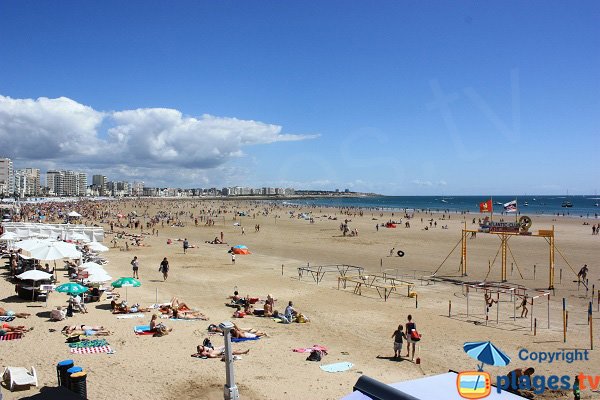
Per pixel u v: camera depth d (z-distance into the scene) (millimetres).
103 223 93125
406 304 26938
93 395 13375
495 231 35344
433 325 22359
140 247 53844
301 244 58344
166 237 67000
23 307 23250
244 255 48219
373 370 16219
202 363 16469
